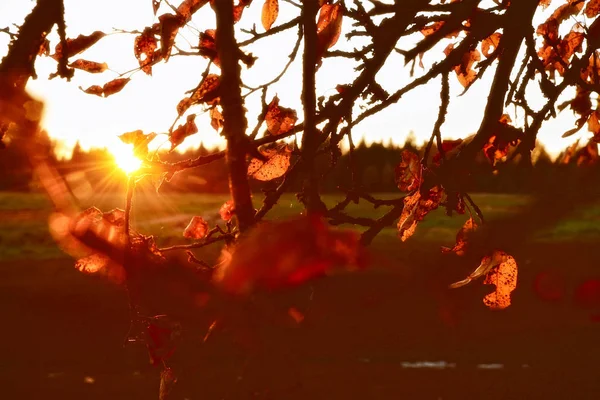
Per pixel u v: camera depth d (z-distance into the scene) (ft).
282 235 3.49
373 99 7.77
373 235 7.48
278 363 3.85
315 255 3.45
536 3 8.57
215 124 7.70
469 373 34.12
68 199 3.98
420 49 8.08
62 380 34.24
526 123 9.29
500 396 30.48
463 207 7.86
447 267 3.56
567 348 39.42
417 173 8.03
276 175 7.69
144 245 5.25
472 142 8.32
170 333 5.81
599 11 10.71
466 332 40.45
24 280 60.39
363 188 7.82
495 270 6.23
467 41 8.35
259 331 3.71
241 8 8.20
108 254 3.74
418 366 34.55
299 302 3.73
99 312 48.80
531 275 49.49
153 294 3.68
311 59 6.11
